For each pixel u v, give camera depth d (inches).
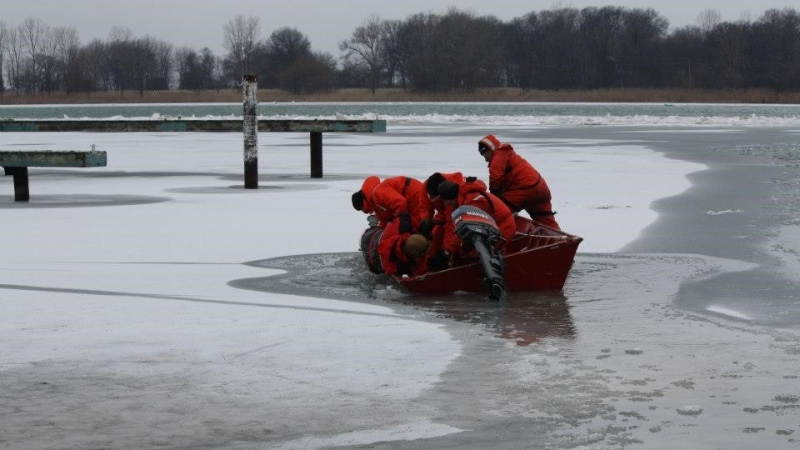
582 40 6328.7
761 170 887.1
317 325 312.5
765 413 225.3
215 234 516.7
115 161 1092.5
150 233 522.0
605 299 357.4
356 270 416.5
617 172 871.7
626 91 5900.6
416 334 300.8
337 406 232.1
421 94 6151.6
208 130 888.3
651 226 534.9
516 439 210.2
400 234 384.2
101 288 372.8
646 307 343.0
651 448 204.4
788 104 4921.3
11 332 300.8
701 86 5925.2
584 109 3762.3
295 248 471.5
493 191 477.4
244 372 259.3
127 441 209.6
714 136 1534.2
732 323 316.5
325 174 893.8
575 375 256.5
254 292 367.9
